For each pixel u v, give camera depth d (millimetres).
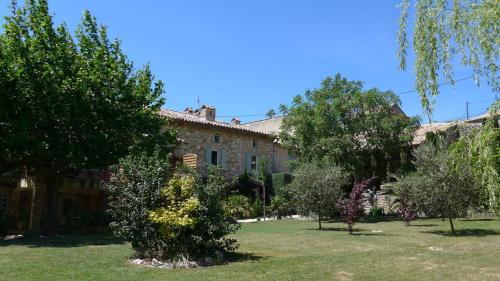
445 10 6594
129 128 17234
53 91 15250
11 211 21812
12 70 14953
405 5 7270
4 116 15102
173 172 10469
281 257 10477
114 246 12773
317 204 18406
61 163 16922
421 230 17594
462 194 15516
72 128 16219
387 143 25859
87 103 15898
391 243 13500
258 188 31656
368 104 26125
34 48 15680
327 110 26188
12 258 10234
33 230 16953
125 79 18078
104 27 18031
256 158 33281
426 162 16422
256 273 8273
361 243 13523
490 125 5777
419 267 9133
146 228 9664
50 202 17250
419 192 16297
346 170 24984
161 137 17969
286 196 26984
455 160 6090
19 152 15539
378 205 27875
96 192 22328
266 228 19484
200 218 9656
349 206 16953
